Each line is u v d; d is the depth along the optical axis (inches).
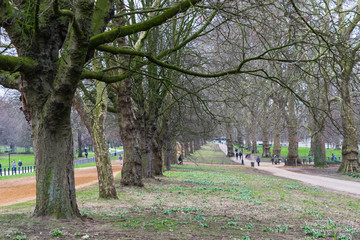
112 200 569.0
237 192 799.1
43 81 328.2
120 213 433.7
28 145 3189.0
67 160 341.4
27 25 322.3
